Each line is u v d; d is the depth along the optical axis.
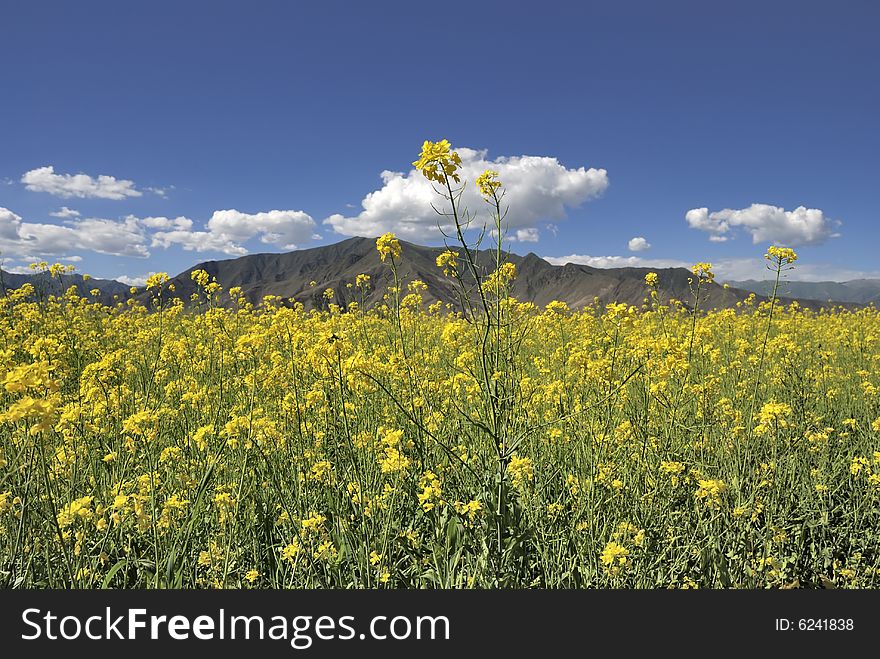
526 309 4.20
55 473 3.01
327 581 2.66
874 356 7.02
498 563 2.72
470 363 4.30
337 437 3.66
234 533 2.87
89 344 7.16
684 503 3.42
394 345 5.99
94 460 3.51
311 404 3.81
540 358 6.48
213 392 4.70
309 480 3.34
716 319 9.50
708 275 4.99
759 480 3.54
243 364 5.49
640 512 3.20
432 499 3.07
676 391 4.64
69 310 10.15
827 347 8.38
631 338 5.38
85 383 3.78
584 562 2.81
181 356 5.76
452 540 2.90
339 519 2.83
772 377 5.74
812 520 3.30
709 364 6.29
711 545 2.89
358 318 7.43
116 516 2.63
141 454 3.55
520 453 3.53
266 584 2.76
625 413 4.22
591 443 3.53
